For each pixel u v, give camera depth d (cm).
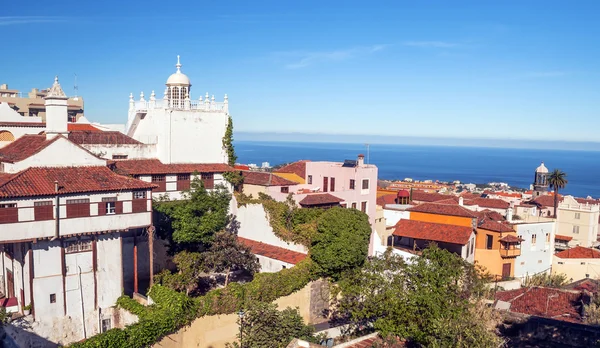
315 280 4672
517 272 6425
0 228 3366
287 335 3538
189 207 4572
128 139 5419
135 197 4028
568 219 9306
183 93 5716
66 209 3662
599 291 4372
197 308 3684
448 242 5778
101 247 3956
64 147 3988
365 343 3475
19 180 3569
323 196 5478
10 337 3481
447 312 3256
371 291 3809
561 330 3409
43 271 3656
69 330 3794
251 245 5291
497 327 3597
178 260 4247
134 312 3788
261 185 5797
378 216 6406
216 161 5869
